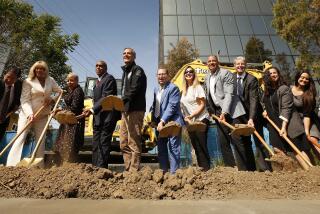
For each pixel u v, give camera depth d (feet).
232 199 9.44
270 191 10.13
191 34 69.31
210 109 15.87
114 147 28.76
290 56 65.82
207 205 8.24
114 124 14.94
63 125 17.11
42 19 42.39
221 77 15.44
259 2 75.82
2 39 37.70
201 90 15.16
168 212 7.39
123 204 8.43
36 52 41.60
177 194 9.81
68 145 16.84
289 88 15.01
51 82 16.56
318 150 15.15
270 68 15.85
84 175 10.42
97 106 14.97
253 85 15.16
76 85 17.48
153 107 15.79
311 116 15.35
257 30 70.33
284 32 44.27
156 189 10.01
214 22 71.36
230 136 15.12
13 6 38.40
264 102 16.15
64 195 9.55
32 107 15.64
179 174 10.68
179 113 14.67
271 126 15.69
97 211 7.54
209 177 10.80
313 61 43.55
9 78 15.87
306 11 42.04
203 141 14.39
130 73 14.85
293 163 13.51
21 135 15.07
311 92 15.20
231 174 11.28
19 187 10.01
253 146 19.71
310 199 9.51
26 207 7.98
